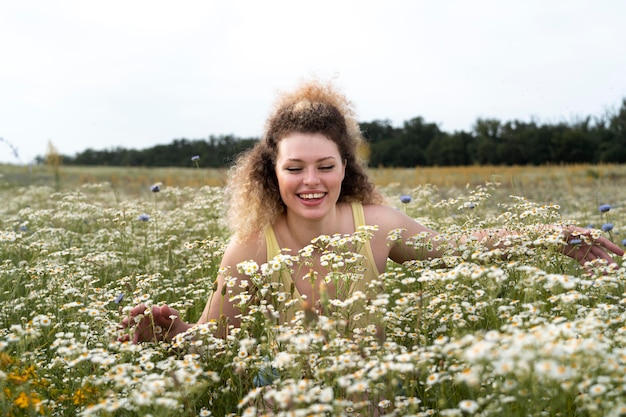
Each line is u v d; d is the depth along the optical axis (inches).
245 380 109.4
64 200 303.9
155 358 120.8
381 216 151.6
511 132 1466.5
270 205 143.4
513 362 72.2
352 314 121.3
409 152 1659.7
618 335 96.7
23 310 154.4
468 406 82.0
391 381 89.5
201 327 115.2
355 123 153.3
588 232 141.6
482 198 190.7
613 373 80.1
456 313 106.9
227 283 121.6
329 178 136.6
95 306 133.4
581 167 832.3
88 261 187.9
